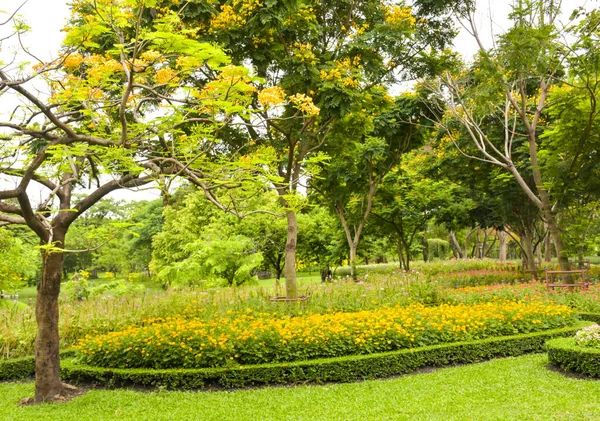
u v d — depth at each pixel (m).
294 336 7.83
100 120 6.60
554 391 6.31
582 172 13.92
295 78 10.12
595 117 12.97
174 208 26.06
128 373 7.18
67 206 6.81
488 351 8.32
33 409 6.21
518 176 14.55
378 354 7.59
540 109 14.22
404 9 11.24
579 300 11.58
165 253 25.81
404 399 6.17
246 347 7.51
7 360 8.30
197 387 7.04
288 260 11.57
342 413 5.70
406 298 11.35
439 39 13.25
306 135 10.95
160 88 7.54
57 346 6.80
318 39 12.09
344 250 23.25
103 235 5.76
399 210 20.67
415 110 15.85
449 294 11.59
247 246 18.56
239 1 9.73
